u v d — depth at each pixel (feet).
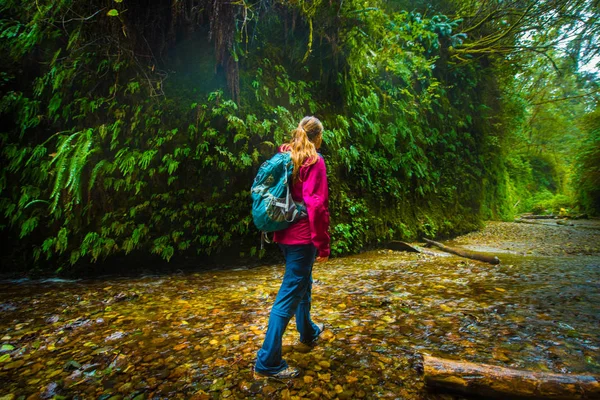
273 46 18.26
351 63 19.21
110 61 15.11
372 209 21.59
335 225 18.53
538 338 7.23
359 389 5.50
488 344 6.98
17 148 15.40
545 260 16.60
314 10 16.55
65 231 14.42
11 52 15.43
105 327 8.38
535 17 26.11
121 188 14.96
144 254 15.80
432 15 30.12
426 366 5.53
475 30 30.35
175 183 15.47
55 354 6.92
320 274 14.08
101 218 14.84
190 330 8.11
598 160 44.52
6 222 15.70
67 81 15.16
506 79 36.19
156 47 15.71
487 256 16.30
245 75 16.78
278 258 17.28
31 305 10.37
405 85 25.71
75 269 14.99
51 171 14.75
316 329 7.53
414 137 25.67
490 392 5.09
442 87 29.04
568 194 56.80
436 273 13.99
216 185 16.16
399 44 25.13
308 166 6.08
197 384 5.71
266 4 16.81
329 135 18.34
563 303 9.59
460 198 29.81
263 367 5.87
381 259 17.60
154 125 15.25
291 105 18.30
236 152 16.05
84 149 13.39
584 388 4.86
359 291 11.34
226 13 14.60
